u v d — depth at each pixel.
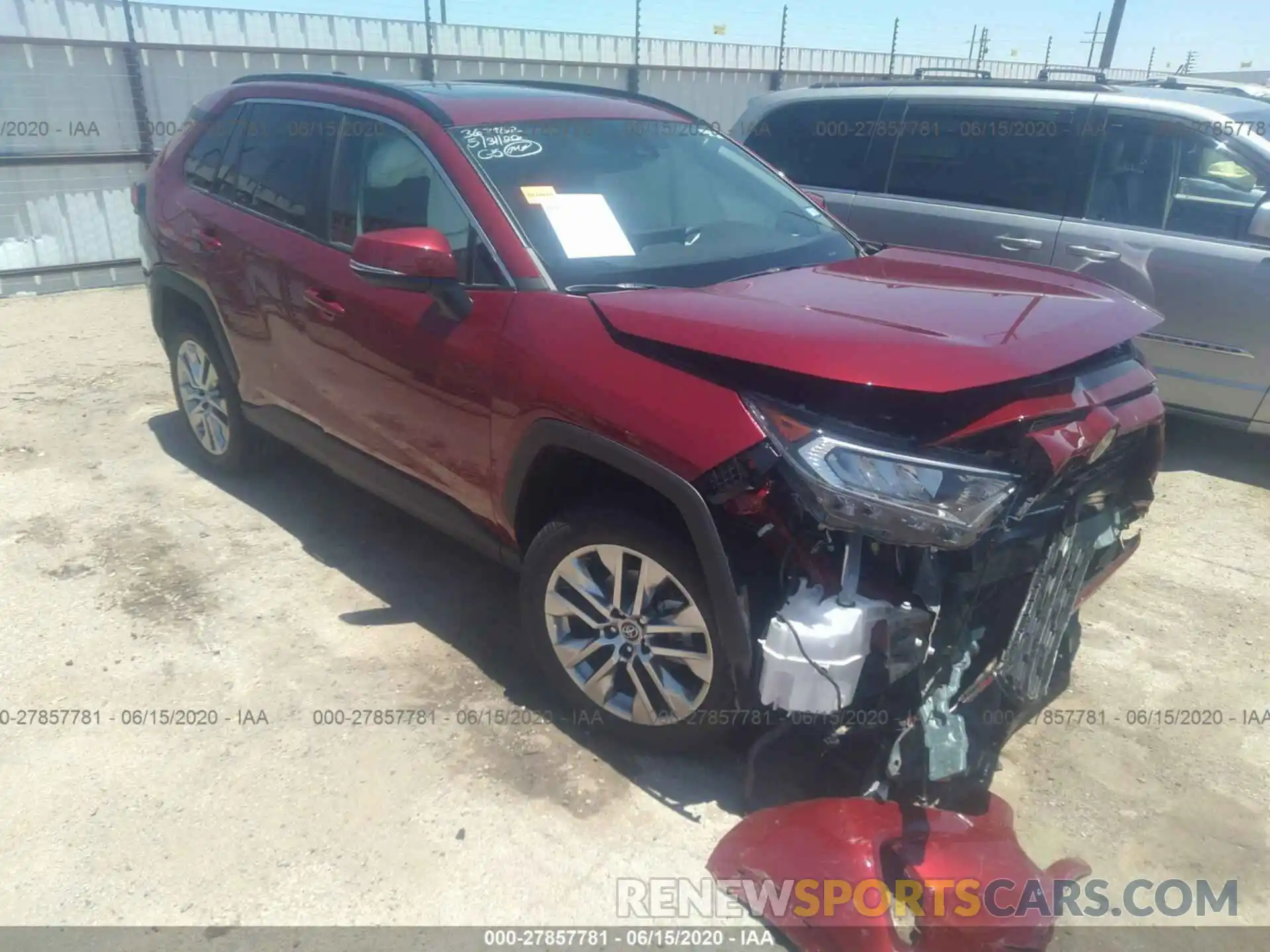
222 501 4.43
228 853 2.50
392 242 2.77
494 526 3.06
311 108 3.78
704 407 2.36
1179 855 2.58
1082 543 2.66
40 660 3.25
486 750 2.87
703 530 2.35
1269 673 3.37
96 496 4.46
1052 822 2.68
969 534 2.19
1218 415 4.95
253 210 3.93
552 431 2.65
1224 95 5.16
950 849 2.35
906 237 5.74
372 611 3.57
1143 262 4.92
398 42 10.22
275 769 2.78
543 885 2.43
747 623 2.38
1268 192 4.60
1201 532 4.44
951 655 2.42
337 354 3.45
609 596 2.76
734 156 3.89
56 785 2.71
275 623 3.49
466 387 2.92
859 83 6.12
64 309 8.02
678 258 3.10
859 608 2.23
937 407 2.28
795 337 2.32
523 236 2.93
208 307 4.15
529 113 3.43
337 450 3.71
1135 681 3.30
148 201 4.62
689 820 2.63
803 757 2.84
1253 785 2.84
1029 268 3.29
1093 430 2.41
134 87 8.66
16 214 8.32
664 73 12.16
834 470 2.19
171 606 3.57
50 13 8.07
